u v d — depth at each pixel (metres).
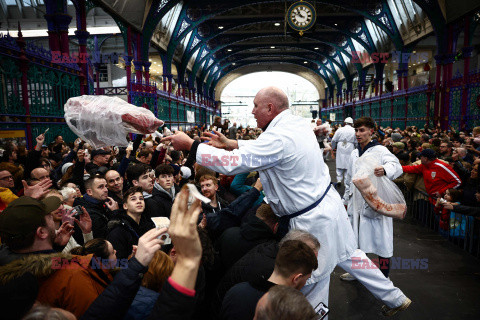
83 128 1.72
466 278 3.74
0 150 5.62
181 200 0.98
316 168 2.19
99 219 2.90
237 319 1.56
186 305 0.96
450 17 16.50
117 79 23.95
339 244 2.32
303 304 1.01
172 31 24.38
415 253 4.51
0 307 0.94
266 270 1.79
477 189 4.48
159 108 22.02
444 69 17.28
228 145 2.13
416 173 5.82
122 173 4.22
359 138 3.45
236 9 26.81
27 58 7.83
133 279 1.21
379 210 3.02
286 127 2.12
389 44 26.31
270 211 2.29
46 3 9.50
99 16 24.70
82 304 1.46
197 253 0.99
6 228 1.60
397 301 2.63
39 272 1.42
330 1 22.19
